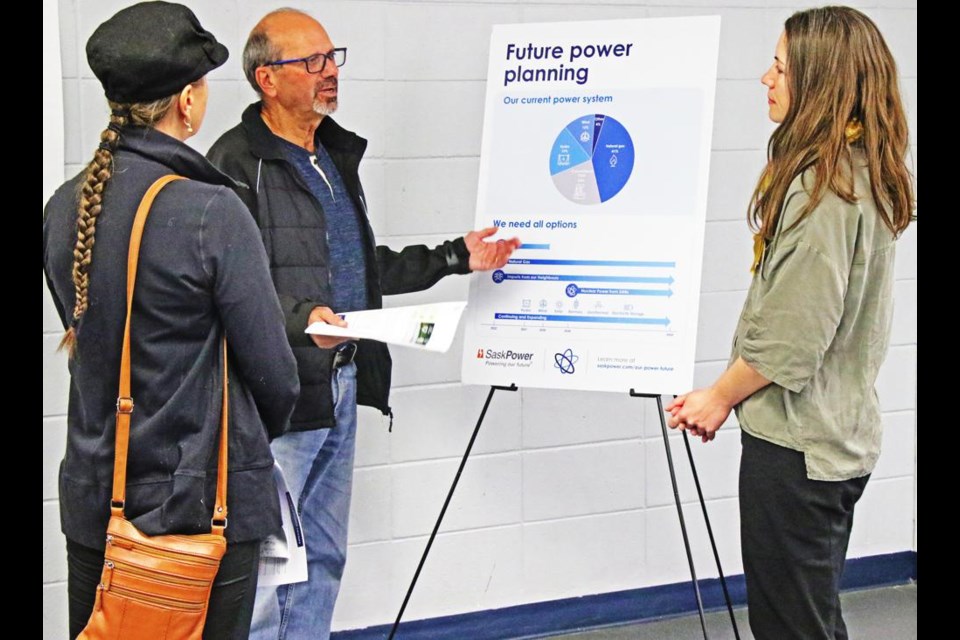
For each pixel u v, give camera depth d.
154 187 1.77
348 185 2.64
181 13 1.83
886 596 3.33
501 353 2.50
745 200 3.15
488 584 3.07
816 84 2.07
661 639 3.10
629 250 2.42
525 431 3.05
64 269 1.80
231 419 1.81
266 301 1.80
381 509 2.94
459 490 3.01
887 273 2.12
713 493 3.25
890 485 3.37
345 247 2.62
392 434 2.93
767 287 2.11
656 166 2.41
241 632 1.85
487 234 2.52
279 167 2.54
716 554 2.63
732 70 3.09
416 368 2.93
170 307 1.75
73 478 1.81
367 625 2.96
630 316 2.41
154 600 1.72
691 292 2.37
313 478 2.69
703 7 3.05
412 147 2.86
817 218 2.02
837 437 2.10
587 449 3.12
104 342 1.77
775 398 2.12
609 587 3.19
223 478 1.78
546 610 3.12
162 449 1.76
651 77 2.43
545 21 2.94
